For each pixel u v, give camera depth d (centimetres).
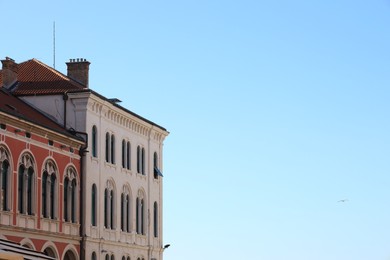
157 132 8150
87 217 6556
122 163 7356
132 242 7512
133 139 7625
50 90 6644
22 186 5691
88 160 6600
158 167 8238
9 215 5478
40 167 5906
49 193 6047
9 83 6731
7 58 6731
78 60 7125
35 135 5834
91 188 6662
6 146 5459
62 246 6188
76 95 6556
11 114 5456
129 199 7512
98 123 6806
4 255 2672
